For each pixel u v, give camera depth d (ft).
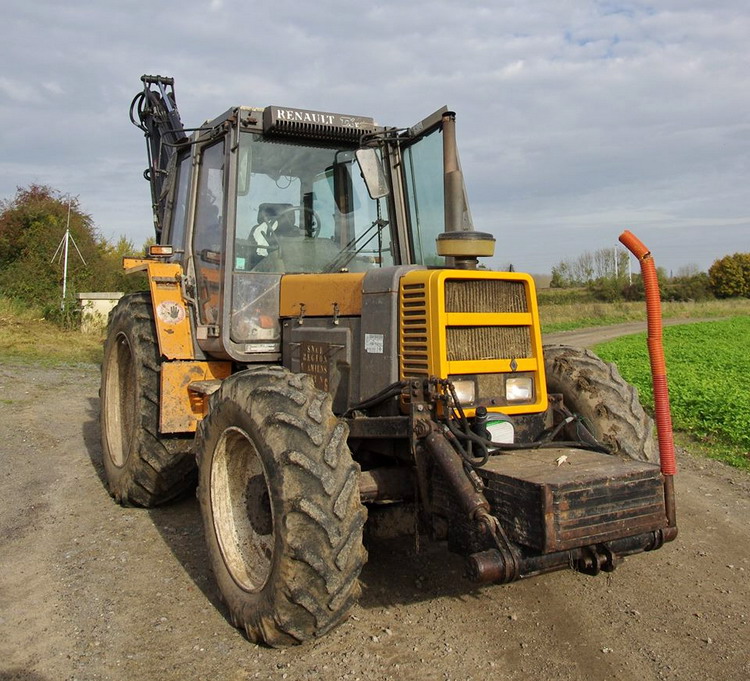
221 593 13.28
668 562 15.81
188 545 16.75
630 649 11.98
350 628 12.70
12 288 74.79
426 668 11.34
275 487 11.57
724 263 208.85
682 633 12.55
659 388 11.51
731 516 18.97
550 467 11.40
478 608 13.51
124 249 101.19
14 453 24.31
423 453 12.31
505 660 11.60
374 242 17.53
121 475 19.11
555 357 16.46
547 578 14.94
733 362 56.18
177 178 20.76
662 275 229.86
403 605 13.64
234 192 15.90
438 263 16.53
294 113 16.16
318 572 11.18
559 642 12.21
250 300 16.16
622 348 71.10
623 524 10.85
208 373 17.66
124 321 19.65
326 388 15.02
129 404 20.26
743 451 26.43
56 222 84.79
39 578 14.84
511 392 13.42
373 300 14.02
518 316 13.53
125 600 13.91
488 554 10.62
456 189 15.15
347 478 11.62
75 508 19.26
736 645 12.13
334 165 17.24
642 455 14.84
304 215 16.87
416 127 16.84
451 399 12.55
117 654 11.89
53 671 11.34
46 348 52.26
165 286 17.84
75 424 28.81
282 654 11.83
